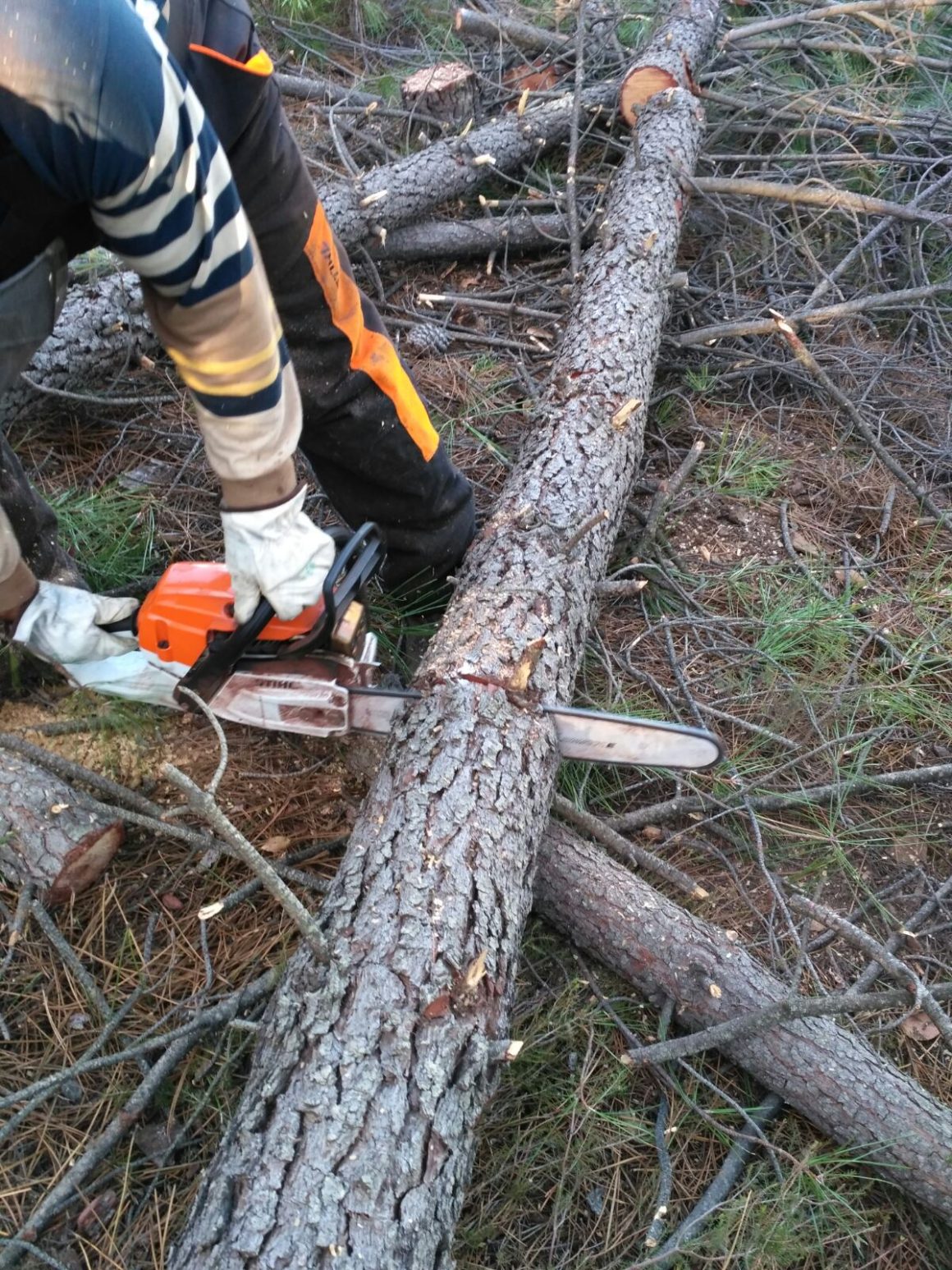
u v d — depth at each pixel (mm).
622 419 2381
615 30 4621
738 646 2473
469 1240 1497
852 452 3109
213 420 1346
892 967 1532
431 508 2217
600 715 1779
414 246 3658
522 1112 1673
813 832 2123
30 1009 1719
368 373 1967
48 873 1787
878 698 2352
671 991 1763
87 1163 1475
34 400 2736
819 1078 1634
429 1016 1384
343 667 1762
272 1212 1213
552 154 4219
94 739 1979
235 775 1998
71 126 1051
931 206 3941
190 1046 1599
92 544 2459
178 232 1147
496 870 1577
